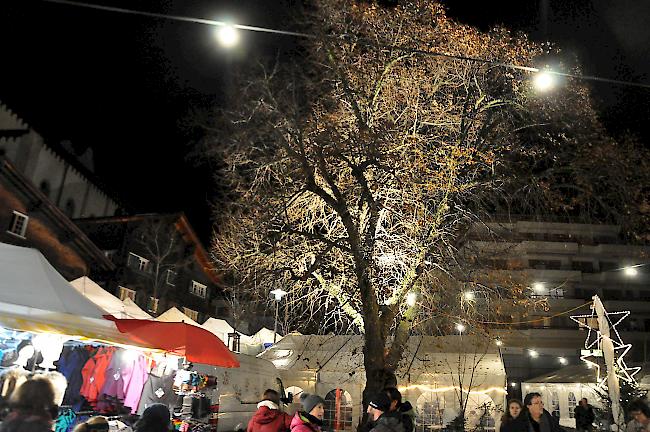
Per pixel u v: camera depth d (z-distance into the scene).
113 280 35.38
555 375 28.47
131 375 9.34
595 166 15.69
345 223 14.77
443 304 16.41
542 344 40.66
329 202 14.82
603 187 15.90
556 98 15.78
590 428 16.88
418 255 15.19
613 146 15.79
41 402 4.48
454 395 18.19
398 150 15.30
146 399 9.48
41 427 4.41
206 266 44.25
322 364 19.61
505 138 16.09
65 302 6.47
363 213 15.85
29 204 24.56
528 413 6.49
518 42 15.81
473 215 15.69
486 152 15.69
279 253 16.11
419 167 15.22
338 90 16.19
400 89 16.52
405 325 15.65
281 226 15.37
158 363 9.74
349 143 14.96
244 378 14.87
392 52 15.77
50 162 37.06
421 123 16.27
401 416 5.00
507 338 40.25
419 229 15.23
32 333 6.68
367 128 15.52
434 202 15.73
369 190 14.98
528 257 44.06
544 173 15.98
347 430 18.55
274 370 17.05
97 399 8.91
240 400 14.45
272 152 15.45
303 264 16.50
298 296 18.00
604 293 43.44
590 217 16.50
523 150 16.02
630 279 43.66
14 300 5.94
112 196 42.41
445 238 15.57
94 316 6.79
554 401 26.53
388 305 15.70
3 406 4.79
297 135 14.79
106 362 9.12
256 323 34.12
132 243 37.69
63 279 6.97
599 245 44.38
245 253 16.42
